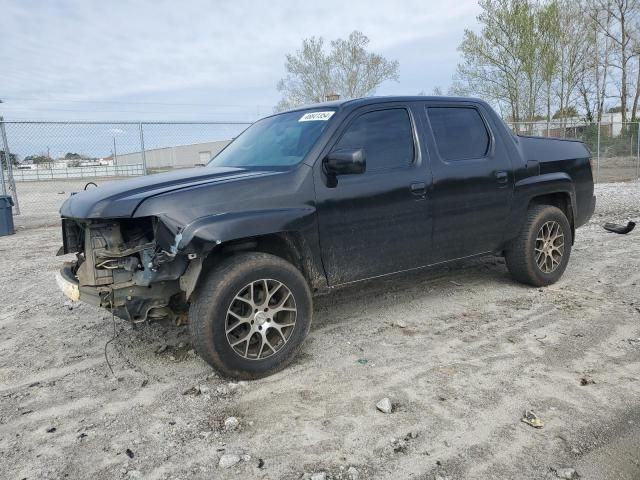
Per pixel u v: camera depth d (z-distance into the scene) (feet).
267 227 11.30
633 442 8.87
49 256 27.12
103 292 10.94
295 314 11.94
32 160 48.52
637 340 12.97
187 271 10.94
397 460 8.57
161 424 10.00
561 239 17.70
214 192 11.12
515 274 17.52
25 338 14.96
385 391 10.89
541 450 8.71
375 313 15.83
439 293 17.56
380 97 14.21
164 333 14.79
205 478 8.32
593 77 116.67
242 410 10.36
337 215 12.61
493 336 13.66
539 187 16.78
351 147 13.09
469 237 15.42
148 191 11.26
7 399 11.32
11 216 34.76
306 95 135.54
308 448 8.98
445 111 15.38
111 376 12.21
